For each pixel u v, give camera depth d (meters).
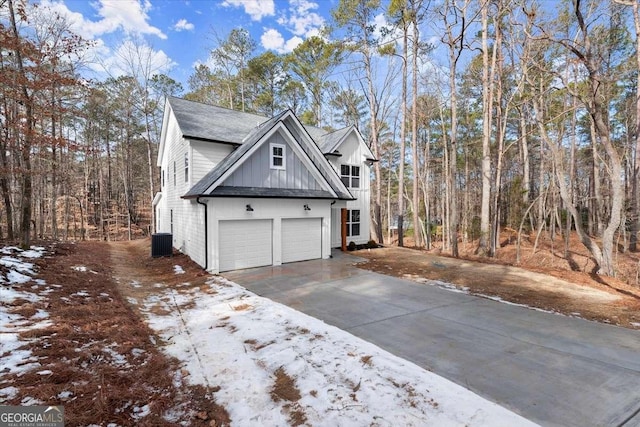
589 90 12.02
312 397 3.08
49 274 6.55
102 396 2.75
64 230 25.66
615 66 13.26
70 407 2.55
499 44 13.78
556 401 3.12
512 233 23.53
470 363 3.92
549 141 12.80
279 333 4.73
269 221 10.61
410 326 5.20
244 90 25.73
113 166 32.16
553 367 3.83
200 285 7.93
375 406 2.93
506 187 25.00
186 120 12.45
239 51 24.66
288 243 11.21
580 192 25.50
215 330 4.86
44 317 4.35
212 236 9.34
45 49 10.14
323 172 13.62
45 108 10.42
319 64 20.78
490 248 14.75
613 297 6.92
